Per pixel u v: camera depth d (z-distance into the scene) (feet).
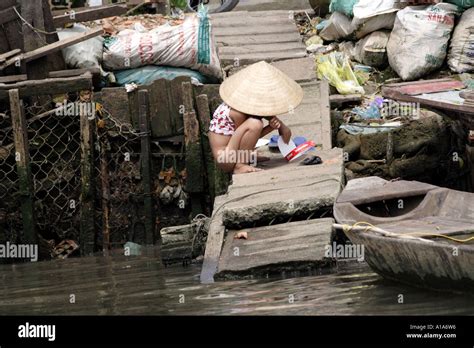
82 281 51.19
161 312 41.81
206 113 63.36
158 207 64.44
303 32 77.51
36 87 60.44
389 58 69.46
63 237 62.54
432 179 62.80
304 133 61.87
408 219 47.14
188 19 67.10
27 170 60.49
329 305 40.83
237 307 41.47
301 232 48.19
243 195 51.52
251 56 71.51
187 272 50.65
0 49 63.10
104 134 63.31
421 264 41.50
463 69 67.21
